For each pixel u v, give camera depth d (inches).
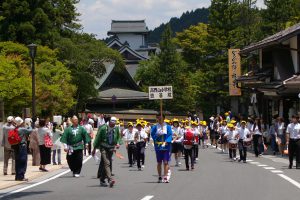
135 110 2714.1
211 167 842.2
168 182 639.1
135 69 3496.6
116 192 552.7
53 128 924.6
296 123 804.0
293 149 803.4
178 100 2576.3
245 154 936.9
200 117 2488.9
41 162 802.8
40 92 1459.2
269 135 1162.6
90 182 659.4
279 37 1217.4
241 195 514.0
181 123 974.4
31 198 518.9
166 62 2662.4
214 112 2273.6
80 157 724.7
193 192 541.0
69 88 1690.5
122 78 2928.2
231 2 2101.4
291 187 578.9
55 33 1856.5
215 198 494.3
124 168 852.6
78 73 2058.3
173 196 511.5
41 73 1510.8
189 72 2618.1
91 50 2214.6
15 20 1768.0
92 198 508.7
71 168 729.0
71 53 1974.7
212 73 2100.1
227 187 581.9
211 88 2142.0
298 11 1988.2
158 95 1122.7
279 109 1346.0
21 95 1353.3
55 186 621.3
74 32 2207.2
